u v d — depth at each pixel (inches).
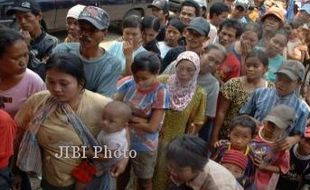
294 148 147.3
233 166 120.0
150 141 134.0
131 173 155.8
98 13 116.5
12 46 103.3
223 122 160.9
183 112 142.1
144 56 128.6
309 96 201.2
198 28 159.6
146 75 127.3
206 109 152.8
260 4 360.8
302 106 144.1
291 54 246.1
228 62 177.2
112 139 105.7
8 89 110.7
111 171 111.1
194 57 137.8
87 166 105.6
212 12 244.8
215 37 209.0
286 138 137.2
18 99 111.7
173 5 368.2
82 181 105.9
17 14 145.3
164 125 143.9
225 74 176.4
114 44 168.9
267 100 145.9
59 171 103.9
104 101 105.7
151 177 141.5
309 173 147.1
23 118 104.1
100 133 106.0
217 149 129.4
